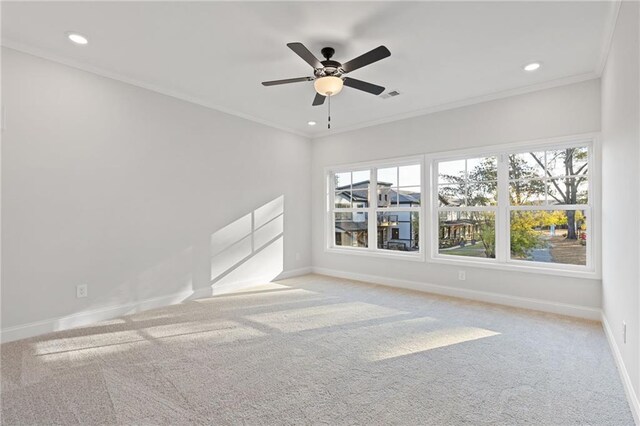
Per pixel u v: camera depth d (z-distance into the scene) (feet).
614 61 8.10
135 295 11.66
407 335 9.57
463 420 5.71
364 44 9.12
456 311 11.81
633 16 6.14
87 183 10.47
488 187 13.42
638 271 5.78
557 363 7.80
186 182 13.17
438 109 14.20
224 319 10.98
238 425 5.60
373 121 16.34
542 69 10.60
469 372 7.39
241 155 15.35
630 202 6.52
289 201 17.80
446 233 14.51
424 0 7.23
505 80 11.50
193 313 11.59
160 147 12.35
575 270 11.29
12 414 5.85
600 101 10.59
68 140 10.06
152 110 12.12
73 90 10.16
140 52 9.60
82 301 10.39
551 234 12.04
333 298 13.57
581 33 8.50
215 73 11.02
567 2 7.26
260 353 8.40
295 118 16.02
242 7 7.49
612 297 8.64
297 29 8.40
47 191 9.67
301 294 14.21
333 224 18.72
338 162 17.97
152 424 5.61
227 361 7.95
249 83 11.84
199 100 13.44
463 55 9.73
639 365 5.56
